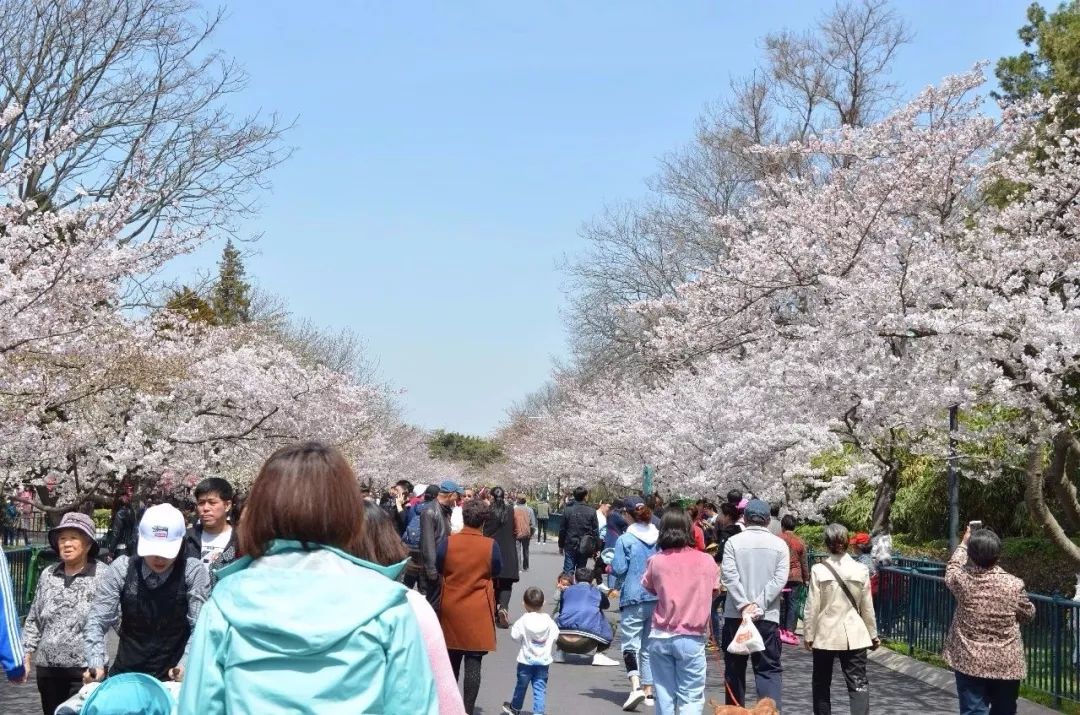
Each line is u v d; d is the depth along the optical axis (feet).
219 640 9.47
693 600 30.09
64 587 24.75
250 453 82.84
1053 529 47.47
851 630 31.96
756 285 51.31
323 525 9.89
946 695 40.52
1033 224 46.75
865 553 52.90
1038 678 36.40
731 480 70.79
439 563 33.12
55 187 85.92
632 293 135.54
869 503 89.45
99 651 21.09
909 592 47.52
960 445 54.44
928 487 83.56
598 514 83.92
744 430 73.87
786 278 51.08
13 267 45.14
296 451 10.19
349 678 9.19
